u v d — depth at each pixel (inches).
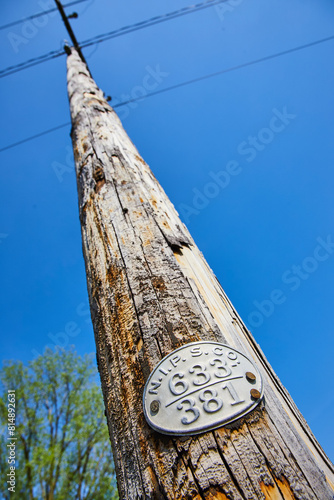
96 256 57.6
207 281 51.3
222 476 26.9
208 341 37.5
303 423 38.3
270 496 25.8
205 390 32.6
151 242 53.2
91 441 346.3
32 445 335.9
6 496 300.5
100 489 319.6
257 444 29.0
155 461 30.2
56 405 372.2
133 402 35.7
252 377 34.3
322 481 28.6
